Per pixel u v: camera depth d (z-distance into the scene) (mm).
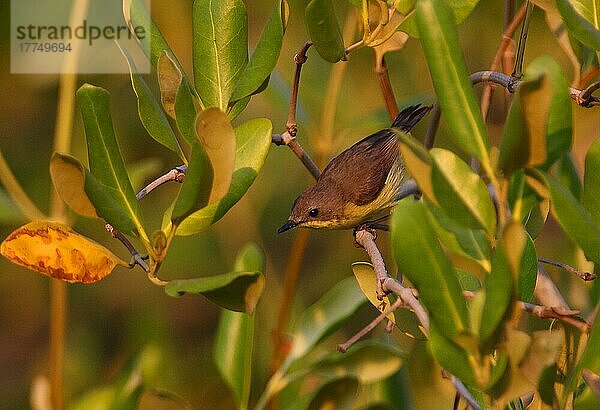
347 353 6074
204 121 5902
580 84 6121
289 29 6328
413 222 5887
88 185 5926
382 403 6051
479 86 6395
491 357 5906
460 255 5941
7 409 6422
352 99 6355
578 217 5891
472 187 5918
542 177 5895
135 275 6426
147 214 6414
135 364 6148
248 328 6094
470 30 6406
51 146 6387
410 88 6395
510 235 5855
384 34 6043
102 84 6359
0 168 6156
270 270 6391
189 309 6457
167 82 5996
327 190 6352
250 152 5992
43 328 6441
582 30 5965
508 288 5863
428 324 5898
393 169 6359
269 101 6258
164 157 6426
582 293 6125
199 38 6016
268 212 6453
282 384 6074
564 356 5945
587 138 6312
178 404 6023
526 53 6371
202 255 6430
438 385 6188
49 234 5941
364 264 6031
